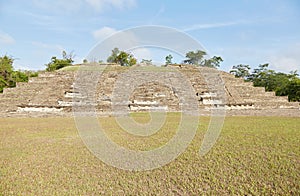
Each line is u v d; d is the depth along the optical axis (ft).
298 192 18.61
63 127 49.93
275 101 103.71
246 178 21.29
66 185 20.27
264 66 184.34
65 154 29.01
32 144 34.19
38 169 23.97
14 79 139.33
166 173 22.90
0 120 63.26
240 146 31.55
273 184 20.11
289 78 168.76
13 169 23.88
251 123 54.13
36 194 18.58
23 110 78.38
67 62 161.68
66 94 87.10
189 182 20.79
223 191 19.04
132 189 19.62
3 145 33.58
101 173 23.04
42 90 90.53
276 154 27.71
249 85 116.67
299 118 65.57
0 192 18.84
